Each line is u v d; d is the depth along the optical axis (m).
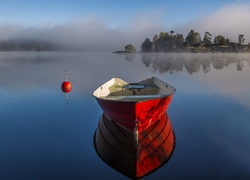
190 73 38.12
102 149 9.43
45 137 10.79
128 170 7.97
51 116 14.02
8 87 23.23
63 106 16.34
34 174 7.76
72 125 12.44
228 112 14.30
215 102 16.83
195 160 8.47
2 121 13.05
